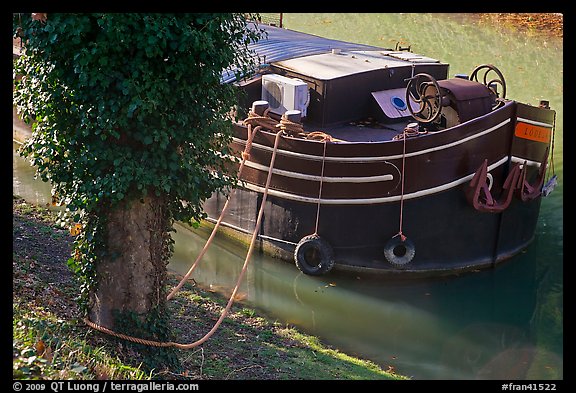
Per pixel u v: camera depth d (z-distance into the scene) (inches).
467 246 1370.6
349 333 1224.2
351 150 1299.2
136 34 783.7
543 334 1248.2
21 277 1008.9
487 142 1323.8
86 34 791.1
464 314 1310.3
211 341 1032.8
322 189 1336.1
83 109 815.1
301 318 1251.8
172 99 824.3
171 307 1143.6
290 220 1380.4
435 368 1119.6
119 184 813.9
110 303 886.4
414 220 1323.8
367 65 1518.2
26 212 1384.1
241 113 1405.0
